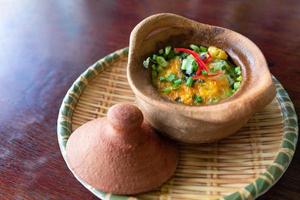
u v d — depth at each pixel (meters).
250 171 0.29
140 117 0.27
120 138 0.27
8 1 0.52
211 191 0.28
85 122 0.34
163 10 0.48
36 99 0.38
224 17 0.46
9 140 0.34
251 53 0.32
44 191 0.30
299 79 0.38
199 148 0.32
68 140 0.31
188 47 0.37
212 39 0.36
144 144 0.28
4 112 0.37
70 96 0.35
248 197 0.26
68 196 0.29
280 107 0.33
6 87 0.39
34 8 0.51
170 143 0.31
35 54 0.43
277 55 0.40
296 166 0.30
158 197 0.28
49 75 0.41
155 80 0.33
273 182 0.27
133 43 0.32
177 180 0.29
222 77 0.32
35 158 0.32
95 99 0.36
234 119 0.25
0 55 0.44
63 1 0.52
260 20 0.45
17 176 0.31
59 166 0.31
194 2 0.49
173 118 0.27
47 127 0.35
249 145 0.31
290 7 0.47
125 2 0.50
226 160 0.30
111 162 0.27
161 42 0.36
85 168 0.28
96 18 0.48
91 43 0.44
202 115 0.25
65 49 0.44
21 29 0.47
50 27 0.47
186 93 0.31
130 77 0.29
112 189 0.27
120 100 0.37
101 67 0.39
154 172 0.28
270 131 0.32
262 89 0.26
